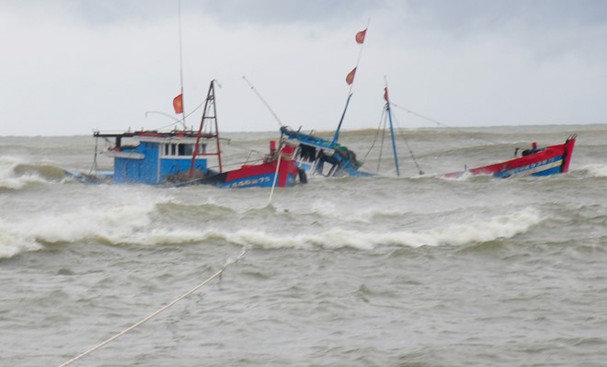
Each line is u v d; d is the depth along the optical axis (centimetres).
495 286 5109
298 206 8250
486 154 16138
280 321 4394
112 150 10038
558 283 5162
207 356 3900
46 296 4741
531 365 3819
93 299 4722
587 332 4241
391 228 6850
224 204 8225
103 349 3981
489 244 5938
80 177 10481
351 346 4031
